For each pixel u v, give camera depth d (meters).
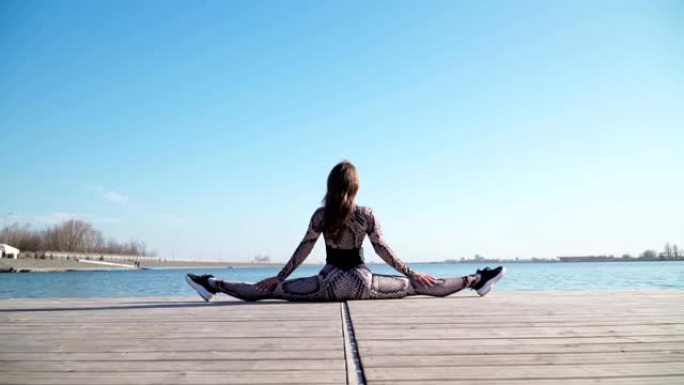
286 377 1.92
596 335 2.71
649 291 5.43
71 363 2.18
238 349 2.43
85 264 89.25
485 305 4.06
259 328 3.03
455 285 4.63
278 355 2.30
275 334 2.82
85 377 1.94
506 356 2.23
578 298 4.69
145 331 2.97
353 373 1.98
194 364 2.14
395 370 1.99
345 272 4.44
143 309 4.12
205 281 4.64
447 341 2.56
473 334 2.75
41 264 78.19
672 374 1.93
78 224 111.88
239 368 2.06
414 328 2.94
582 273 51.81
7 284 32.75
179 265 159.00
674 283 25.89
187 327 3.09
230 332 2.90
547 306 3.99
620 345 2.46
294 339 2.67
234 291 4.61
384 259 4.50
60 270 81.06
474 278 4.66
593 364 2.09
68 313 3.90
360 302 4.32
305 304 4.30
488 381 1.84
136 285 31.20
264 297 4.59
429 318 3.33
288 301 4.64
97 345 2.56
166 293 21.69
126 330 3.01
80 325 3.24
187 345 2.54
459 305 4.07
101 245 123.56
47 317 3.66
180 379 1.90
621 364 2.09
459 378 1.88
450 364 2.09
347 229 4.39
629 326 3.00
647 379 1.86
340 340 2.64
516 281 30.91
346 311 3.79
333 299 4.48
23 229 100.06
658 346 2.43
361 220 4.38
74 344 2.59
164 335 2.82
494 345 2.46
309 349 2.43
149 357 2.28
